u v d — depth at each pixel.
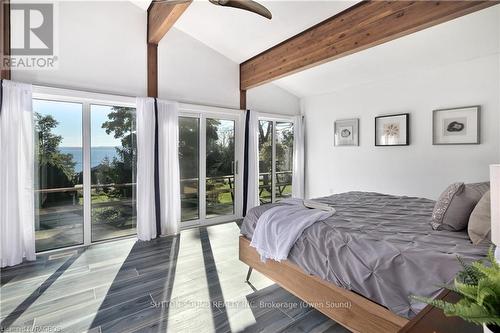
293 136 5.76
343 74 4.49
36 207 3.27
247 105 5.12
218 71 4.69
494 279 0.71
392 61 3.84
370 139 4.63
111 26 3.64
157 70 4.04
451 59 3.55
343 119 5.04
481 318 0.65
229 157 4.94
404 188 4.20
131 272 2.79
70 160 3.45
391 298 1.44
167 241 3.75
